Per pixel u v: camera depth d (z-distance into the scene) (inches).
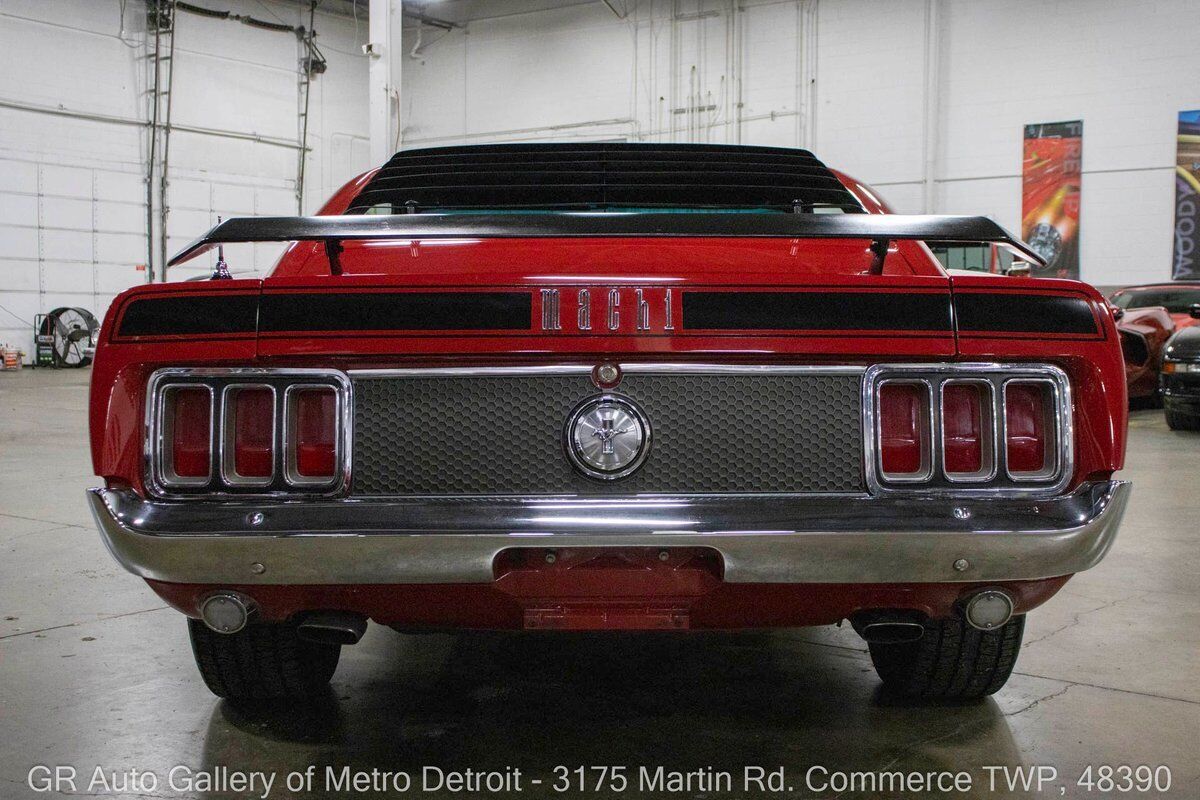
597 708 83.6
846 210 94.8
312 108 869.8
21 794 67.7
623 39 788.6
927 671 80.7
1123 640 104.0
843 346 62.5
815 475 63.4
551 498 62.4
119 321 63.8
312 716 82.0
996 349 62.8
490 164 96.1
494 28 843.4
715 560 62.7
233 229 60.9
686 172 94.7
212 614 64.2
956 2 677.3
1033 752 74.6
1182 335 314.2
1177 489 206.5
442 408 63.2
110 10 747.4
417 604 64.5
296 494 63.2
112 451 63.0
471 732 78.4
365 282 62.6
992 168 674.8
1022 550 61.1
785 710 83.0
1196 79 615.2
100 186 749.9
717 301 62.6
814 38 717.9
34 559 143.9
